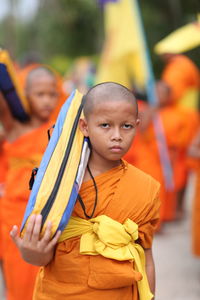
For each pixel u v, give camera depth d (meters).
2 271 5.86
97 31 19.75
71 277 3.05
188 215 9.49
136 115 3.00
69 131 3.06
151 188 3.13
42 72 5.29
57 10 20.88
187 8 14.20
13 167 5.03
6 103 4.96
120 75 9.55
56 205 2.86
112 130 2.93
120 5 8.78
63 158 2.97
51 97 5.29
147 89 8.23
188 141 8.74
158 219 3.23
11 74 4.71
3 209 4.95
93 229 3.01
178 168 8.73
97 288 3.02
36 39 23.66
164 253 7.35
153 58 14.76
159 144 8.25
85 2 19.56
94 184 3.05
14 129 5.14
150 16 14.89
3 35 26.52
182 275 6.50
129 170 3.13
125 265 3.04
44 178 2.93
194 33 6.28
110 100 2.92
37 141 4.99
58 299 3.07
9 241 4.83
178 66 9.17
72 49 21.16
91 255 3.02
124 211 3.06
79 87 12.16
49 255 3.01
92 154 3.12
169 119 8.63
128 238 3.03
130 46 8.37
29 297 4.78
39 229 2.82
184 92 9.20
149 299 3.14
